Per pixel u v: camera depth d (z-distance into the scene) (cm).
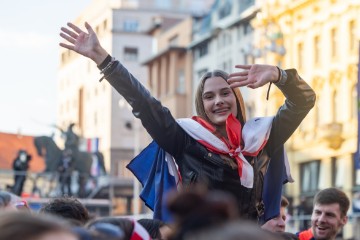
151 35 10131
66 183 6531
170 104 8650
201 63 8300
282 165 748
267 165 741
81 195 6619
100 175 7181
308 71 6388
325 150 6116
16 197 872
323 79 6234
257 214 732
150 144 746
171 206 374
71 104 12556
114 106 11125
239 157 713
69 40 713
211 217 367
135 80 710
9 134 10550
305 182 6325
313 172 6262
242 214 722
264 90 6688
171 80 8738
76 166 6606
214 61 7956
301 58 6494
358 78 2194
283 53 5591
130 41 11412
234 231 339
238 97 739
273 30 6519
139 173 749
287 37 6575
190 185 719
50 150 6556
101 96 11481
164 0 11550
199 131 718
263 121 735
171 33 9106
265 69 709
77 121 12156
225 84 734
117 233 446
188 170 724
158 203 735
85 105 12044
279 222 954
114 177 9819
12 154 10400
